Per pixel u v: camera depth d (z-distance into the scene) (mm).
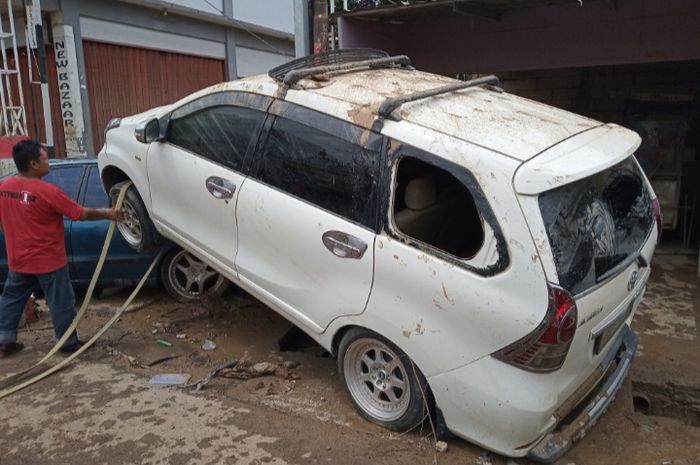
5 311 4262
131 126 4547
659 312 5035
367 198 3008
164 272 5109
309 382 3855
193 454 3049
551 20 6238
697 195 7312
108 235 4633
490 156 2627
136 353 4320
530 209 2496
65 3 10211
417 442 3123
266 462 2973
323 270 3203
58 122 11008
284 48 16812
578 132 3002
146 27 12008
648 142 7508
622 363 3312
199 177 3896
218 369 3971
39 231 4070
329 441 3148
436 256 2746
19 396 3678
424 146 2818
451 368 2760
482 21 6691
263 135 3559
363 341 3172
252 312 5098
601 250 2750
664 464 3049
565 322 2459
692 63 7336
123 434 3238
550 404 2623
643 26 5746
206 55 13812
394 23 7195
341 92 3377
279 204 3395
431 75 4051
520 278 2500
